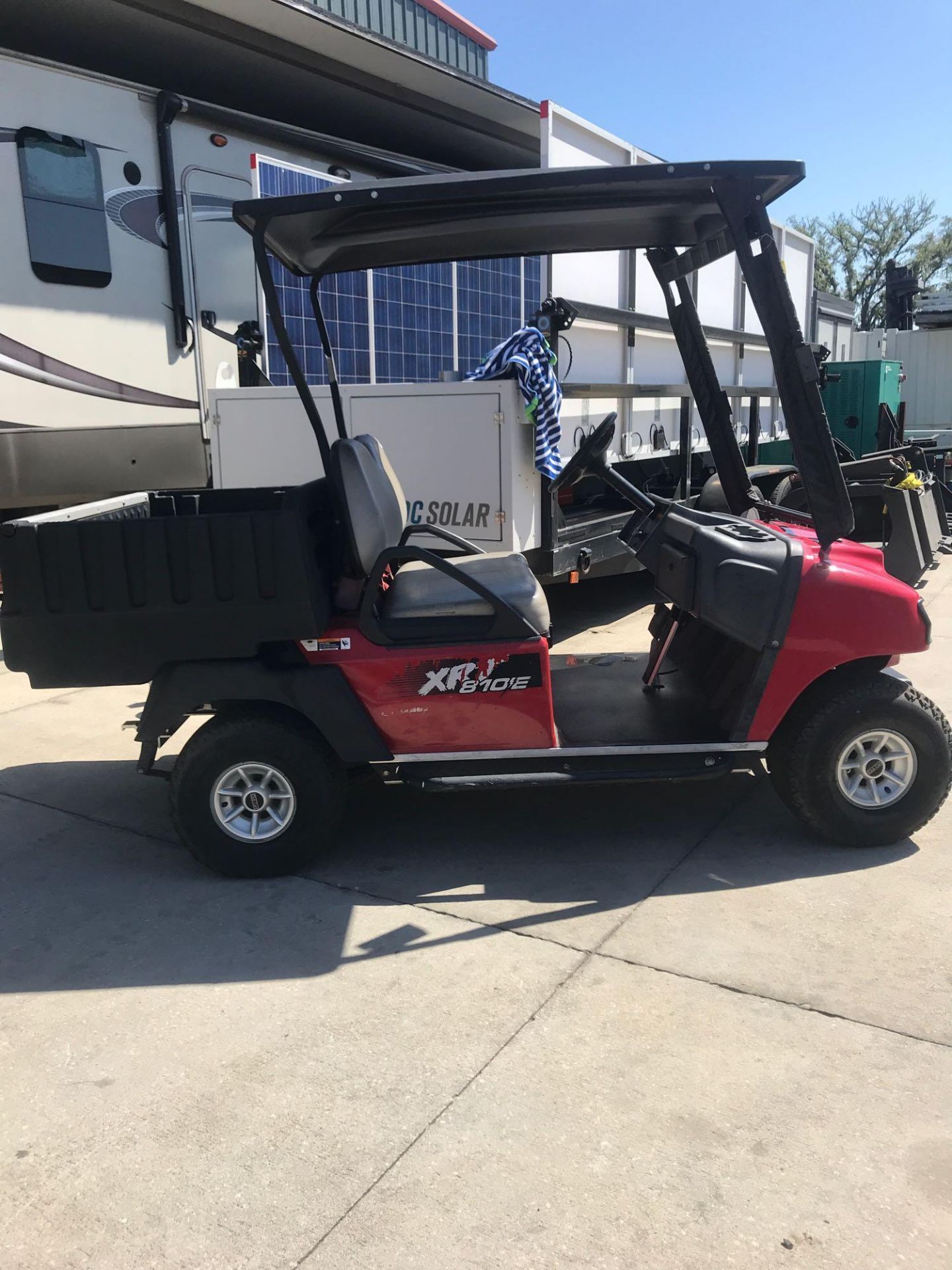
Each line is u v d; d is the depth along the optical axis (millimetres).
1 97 5367
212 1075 2143
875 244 34312
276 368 6191
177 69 7082
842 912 2748
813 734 2990
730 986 2416
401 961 2566
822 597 2900
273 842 3000
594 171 2748
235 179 6672
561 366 4789
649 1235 1700
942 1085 2051
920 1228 1699
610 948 2600
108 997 2438
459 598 3049
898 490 6926
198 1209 1785
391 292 6441
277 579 2822
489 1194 1799
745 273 2816
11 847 3305
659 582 3348
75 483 5945
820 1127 1939
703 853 3145
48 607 2852
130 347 6176
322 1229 1734
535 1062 2154
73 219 5758
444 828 3393
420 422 4582
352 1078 2117
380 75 7320
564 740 3088
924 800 3062
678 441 6488
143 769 3010
